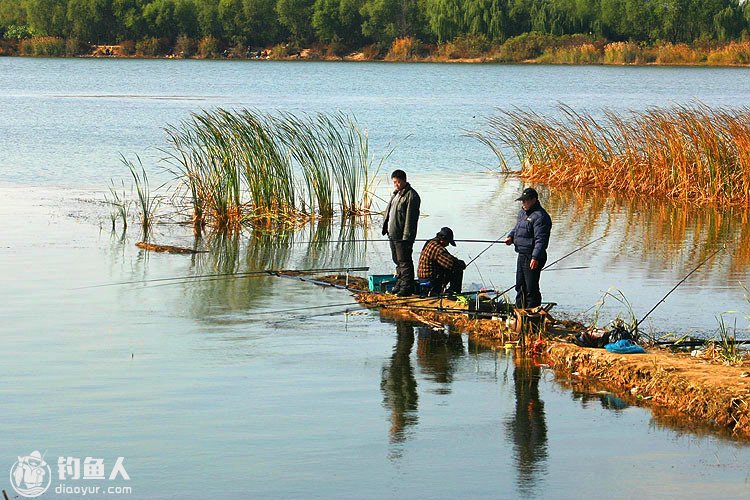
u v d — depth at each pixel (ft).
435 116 244.42
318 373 53.57
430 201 121.80
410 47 574.15
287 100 299.58
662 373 50.47
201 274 80.69
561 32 574.56
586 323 64.23
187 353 57.11
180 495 37.65
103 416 46.03
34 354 56.39
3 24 618.85
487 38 576.20
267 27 596.29
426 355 57.57
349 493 37.96
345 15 583.99
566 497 37.88
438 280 70.74
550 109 261.65
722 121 129.18
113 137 189.47
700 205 120.06
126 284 76.07
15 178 136.67
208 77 424.87
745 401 45.78
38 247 89.92
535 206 63.21
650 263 85.05
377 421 46.11
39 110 252.21
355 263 86.79
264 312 67.72
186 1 594.65
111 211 110.93
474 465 40.93
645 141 134.00
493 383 52.29
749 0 571.28
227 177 107.65
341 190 114.52
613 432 45.01
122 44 595.88
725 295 73.10
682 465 41.11
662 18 568.41
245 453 41.81
